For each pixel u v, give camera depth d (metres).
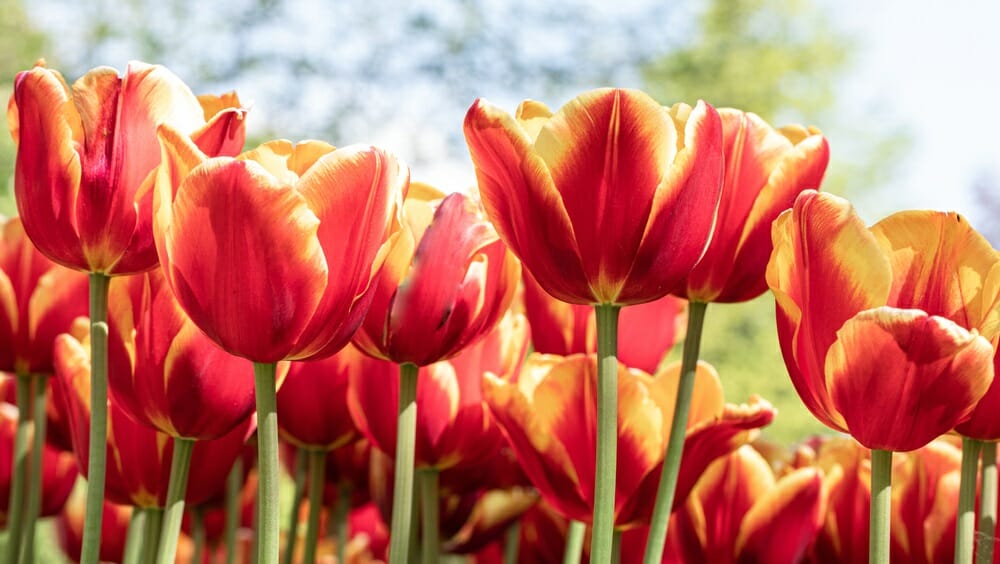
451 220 0.80
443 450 0.86
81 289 0.92
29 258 0.91
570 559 0.88
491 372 0.87
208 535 1.08
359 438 0.90
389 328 0.80
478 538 0.96
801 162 0.80
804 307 0.74
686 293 0.81
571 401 0.82
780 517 0.86
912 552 0.84
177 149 0.71
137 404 0.78
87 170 0.75
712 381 0.85
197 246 0.71
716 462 0.88
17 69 10.09
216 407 0.78
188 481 0.84
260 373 0.73
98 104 0.75
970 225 0.73
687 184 0.74
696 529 0.88
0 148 4.85
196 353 0.77
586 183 0.74
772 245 0.80
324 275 0.71
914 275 0.74
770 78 12.43
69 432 0.96
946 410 0.72
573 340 0.90
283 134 11.34
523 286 0.92
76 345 0.84
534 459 0.83
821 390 0.73
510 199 0.75
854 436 0.73
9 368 0.91
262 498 0.72
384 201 0.72
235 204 0.70
